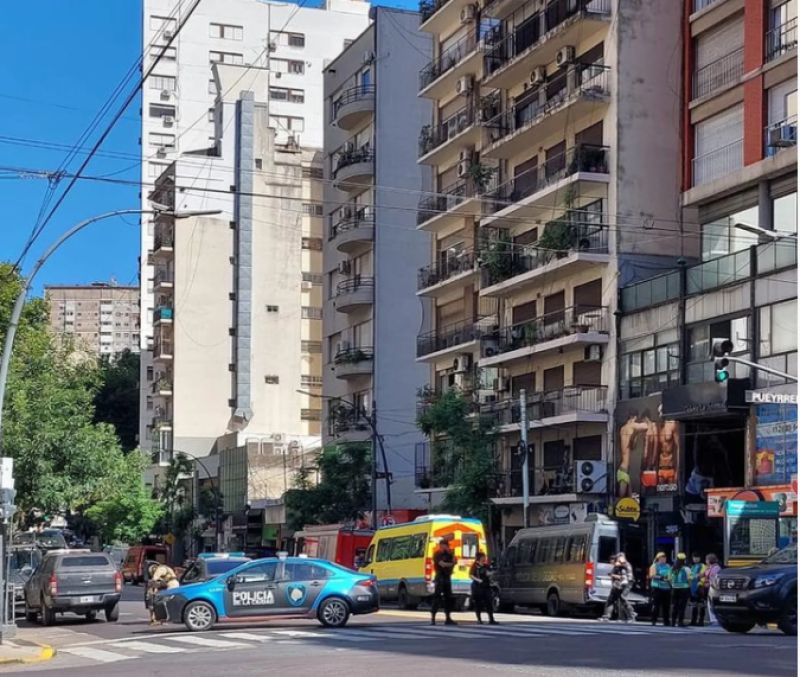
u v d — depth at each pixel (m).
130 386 101.50
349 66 61.19
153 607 25.41
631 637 20.05
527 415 41.12
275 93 101.75
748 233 34.81
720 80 36.72
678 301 36.16
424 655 16.69
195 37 102.00
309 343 81.81
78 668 17.28
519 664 14.99
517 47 44.97
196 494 78.69
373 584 24.27
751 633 21.66
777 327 31.92
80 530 92.31
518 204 43.12
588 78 40.97
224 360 80.75
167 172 81.88
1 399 23.39
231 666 15.93
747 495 31.55
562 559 30.84
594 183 40.22
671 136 40.28
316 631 22.64
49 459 35.19
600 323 39.91
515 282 43.72
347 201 60.81
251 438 75.19
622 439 38.09
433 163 52.41
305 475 55.19
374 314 57.12
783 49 33.53
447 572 24.25
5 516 23.75
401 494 55.59
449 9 50.03
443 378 51.28
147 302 101.94
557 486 40.41
